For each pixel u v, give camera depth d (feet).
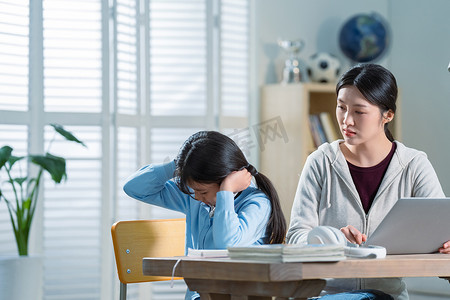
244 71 16.30
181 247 8.96
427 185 8.50
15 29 13.50
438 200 6.97
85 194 14.08
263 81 16.51
